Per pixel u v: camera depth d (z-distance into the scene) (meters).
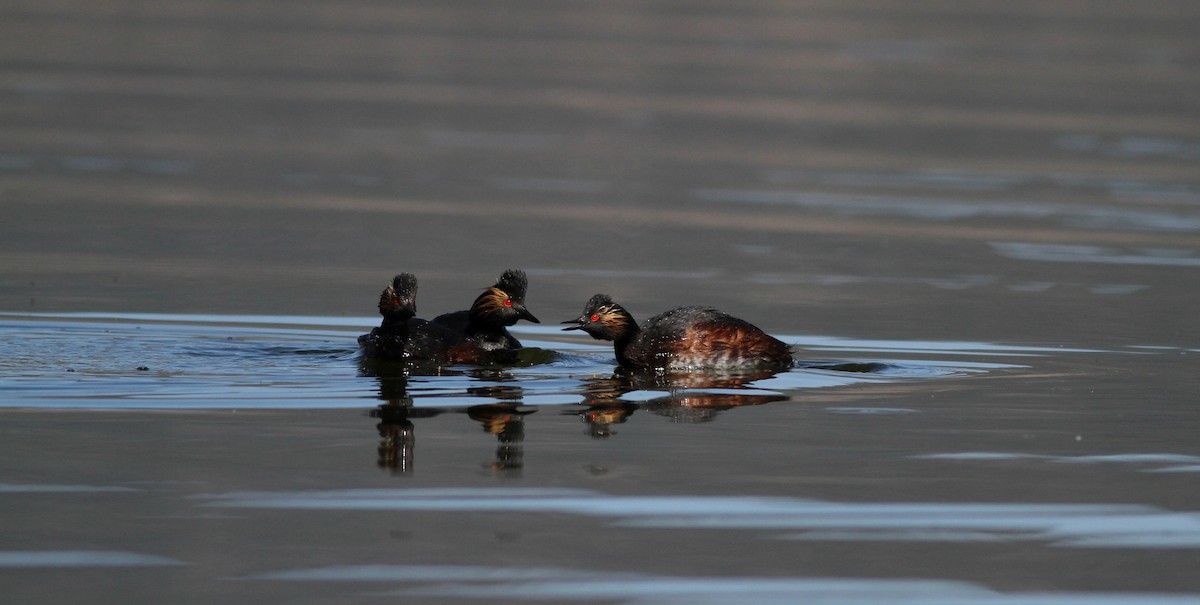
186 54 52.53
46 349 15.22
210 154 32.97
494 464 11.42
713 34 64.62
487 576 9.17
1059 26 69.00
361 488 10.77
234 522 10.04
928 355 16.02
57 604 8.66
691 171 32.38
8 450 11.50
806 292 20.11
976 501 10.65
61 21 61.03
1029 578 9.30
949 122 40.78
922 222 26.38
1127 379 14.70
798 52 58.12
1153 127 39.84
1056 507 10.55
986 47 60.50
